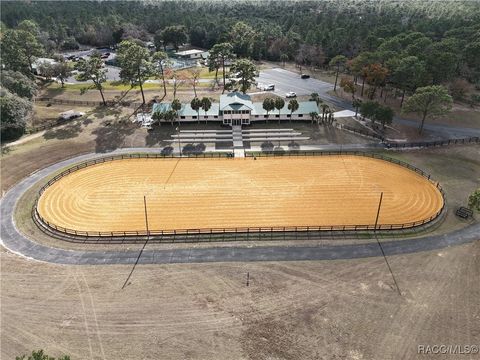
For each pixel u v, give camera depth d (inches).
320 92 4746.6
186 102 4325.8
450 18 7106.3
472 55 4662.9
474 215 2426.2
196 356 1542.8
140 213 2482.8
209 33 7126.0
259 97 4525.1
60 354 1547.7
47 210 2509.8
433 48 4458.7
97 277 1934.1
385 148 3358.8
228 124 3745.1
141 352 1558.8
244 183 2822.3
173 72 5118.1
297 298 1801.2
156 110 3806.6
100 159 3184.1
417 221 2367.1
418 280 1908.2
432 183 2819.9
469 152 3257.9
